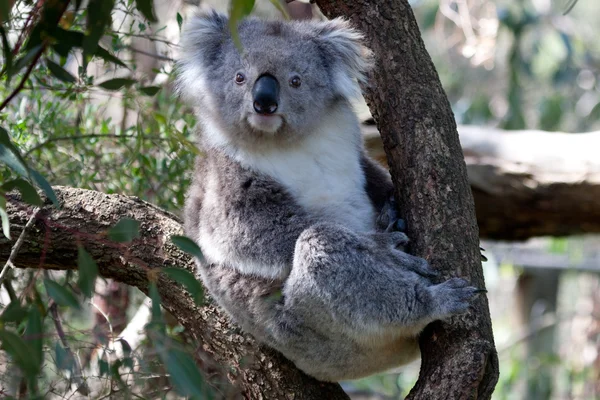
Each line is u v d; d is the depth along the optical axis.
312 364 5.88
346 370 5.93
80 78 6.83
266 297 5.77
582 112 16.42
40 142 7.62
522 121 14.43
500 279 17.53
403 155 5.70
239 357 6.11
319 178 6.34
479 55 13.30
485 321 5.23
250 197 5.91
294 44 6.31
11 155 4.33
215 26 6.51
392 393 12.80
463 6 13.01
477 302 5.25
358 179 6.56
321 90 6.35
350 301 5.45
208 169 6.29
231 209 5.92
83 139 7.75
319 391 6.02
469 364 4.98
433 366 5.15
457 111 15.30
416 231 5.52
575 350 14.48
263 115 5.98
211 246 5.95
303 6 10.86
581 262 15.16
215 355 6.27
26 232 5.52
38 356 4.04
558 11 16.86
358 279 5.42
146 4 4.33
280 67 6.16
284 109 6.11
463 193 5.55
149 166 7.49
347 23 6.23
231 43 6.34
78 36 4.52
